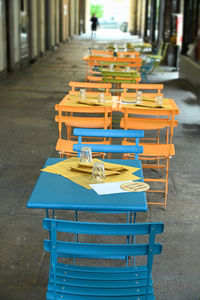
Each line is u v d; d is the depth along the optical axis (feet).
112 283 7.70
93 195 9.23
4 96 33.96
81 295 7.50
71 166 10.90
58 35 78.43
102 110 16.40
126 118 15.76
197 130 25.39
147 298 7.47
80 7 115.75
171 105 19.36
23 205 15.12
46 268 11.44
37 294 10.36
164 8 62.28
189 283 10.92
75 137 23.29
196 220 14.30
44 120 26.91
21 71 48.06
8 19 44.80
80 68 51.03
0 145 21.57
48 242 7.32
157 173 18.31
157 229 7.13
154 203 15.01
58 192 9.34
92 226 7.16
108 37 106.83
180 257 12.10
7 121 26.32
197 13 40.09
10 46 45.52
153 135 24.21
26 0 51.62
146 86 22.39
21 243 12.65
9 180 17.22
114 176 10.39
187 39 44.52
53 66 52.60
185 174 18.30
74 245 7.25
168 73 49.49
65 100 19.83
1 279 10.90
